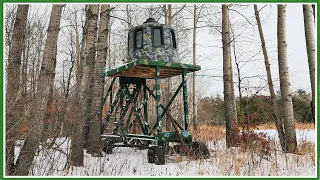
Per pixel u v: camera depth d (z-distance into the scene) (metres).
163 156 8.63
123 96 11.47
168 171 7.78
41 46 16.20
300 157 9.44
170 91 16.98
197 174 7.50
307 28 9.50
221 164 8.17
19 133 6.59
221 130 18.77
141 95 14.92
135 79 11.42
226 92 11.57
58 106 7.29
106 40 9.62
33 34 16.14
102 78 9.55
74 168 7.64
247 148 9.55
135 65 9.08
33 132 6.21
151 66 9.35
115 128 11.26
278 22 10.99
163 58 9.49
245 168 7.89
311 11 9.57
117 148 11.81
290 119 10.56
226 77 11.64
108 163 8.55
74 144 7.65
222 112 33.16
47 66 6.69
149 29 9.64
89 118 9.53
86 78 8.91
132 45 9.95
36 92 6.55
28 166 6.11
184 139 9.36
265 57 11.96
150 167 8.21
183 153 9.40
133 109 11.05
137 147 10.94
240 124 11.59
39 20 17.22
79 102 7.80
